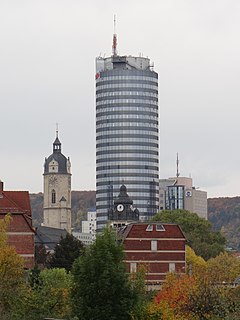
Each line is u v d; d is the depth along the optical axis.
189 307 159.75
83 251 160.38
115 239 160.00
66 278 195.38
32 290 172.75
